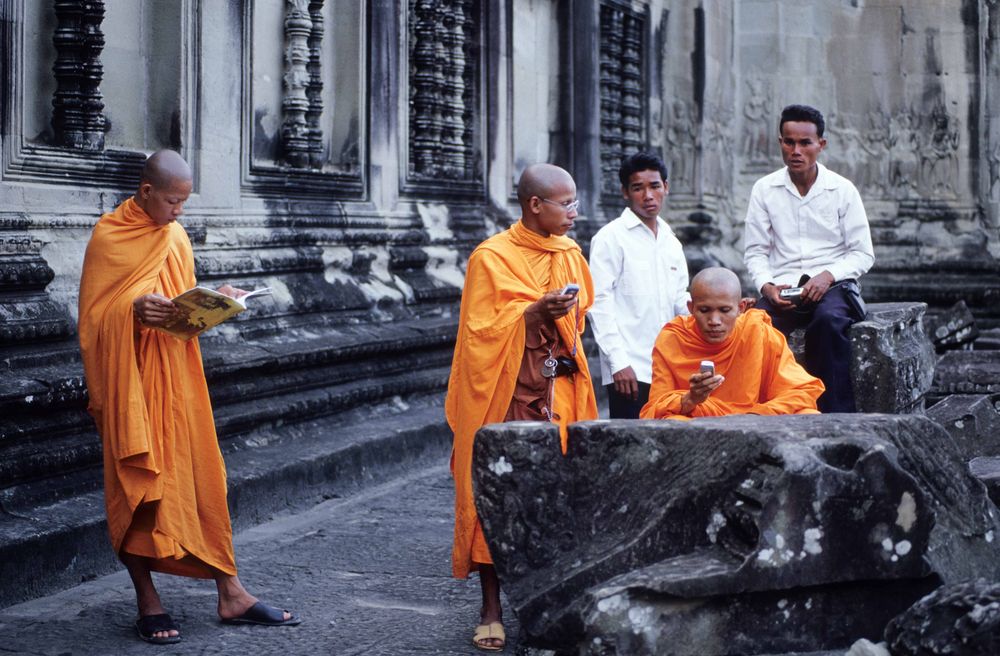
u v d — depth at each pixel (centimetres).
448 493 727
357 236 882
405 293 924
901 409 602
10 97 594
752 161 1595
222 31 749
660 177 586
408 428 801
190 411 454
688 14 1478
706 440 371
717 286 459
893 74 1565
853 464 360
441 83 1018
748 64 1593
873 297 1553
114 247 444
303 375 761
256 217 782
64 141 633
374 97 917
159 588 520
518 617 370
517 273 439
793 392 461
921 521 364
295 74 834
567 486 383
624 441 381
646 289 582
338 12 903
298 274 823
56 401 560
